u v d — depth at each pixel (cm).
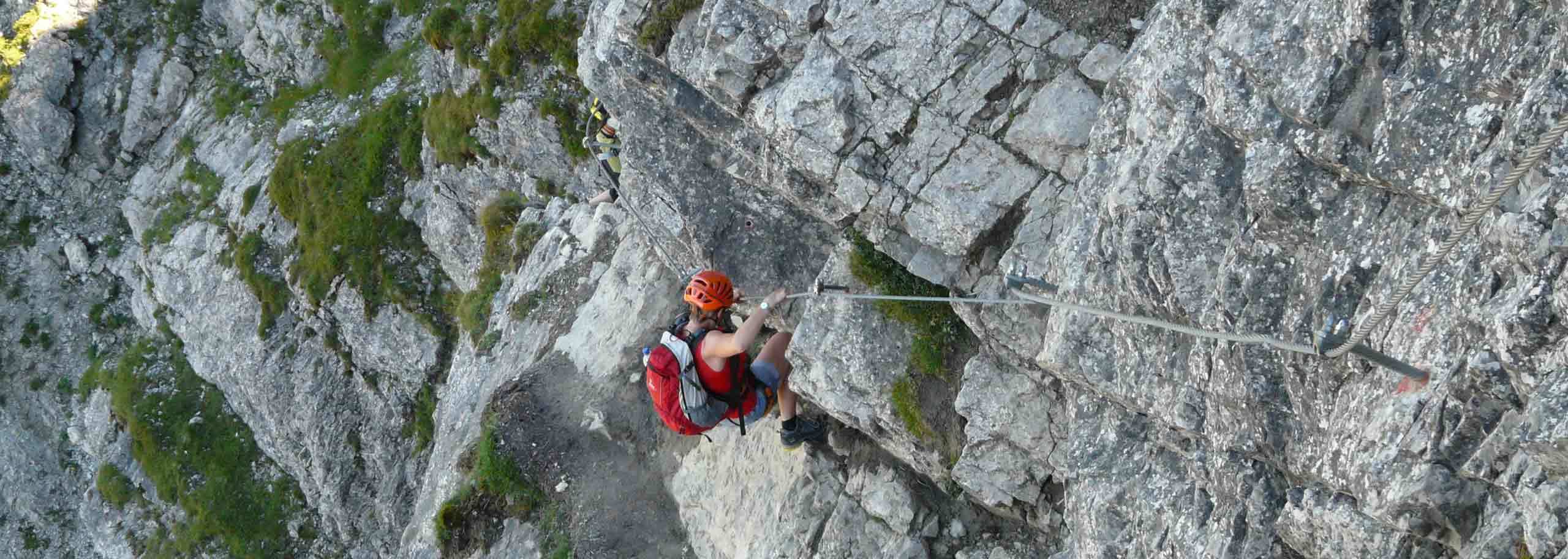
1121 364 649
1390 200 476
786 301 998
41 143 3359
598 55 1051
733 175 960
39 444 3130
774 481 1111
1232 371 550
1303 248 518
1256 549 560
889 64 766
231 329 2662
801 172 844
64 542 3012
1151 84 615
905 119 764
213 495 2722
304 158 2647
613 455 1319
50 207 3403
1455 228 434
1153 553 634
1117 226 622
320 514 2602
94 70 3388
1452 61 434
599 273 1602
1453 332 430
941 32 754
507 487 1327
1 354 3209
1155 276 597
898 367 895
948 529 947
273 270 2617
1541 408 376
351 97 2797
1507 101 409
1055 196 735
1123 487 673
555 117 1902
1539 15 395
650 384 805
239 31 3300
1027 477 841
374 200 2478
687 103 932
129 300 3281
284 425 2508
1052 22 732
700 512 1209
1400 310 456
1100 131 679
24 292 3297
